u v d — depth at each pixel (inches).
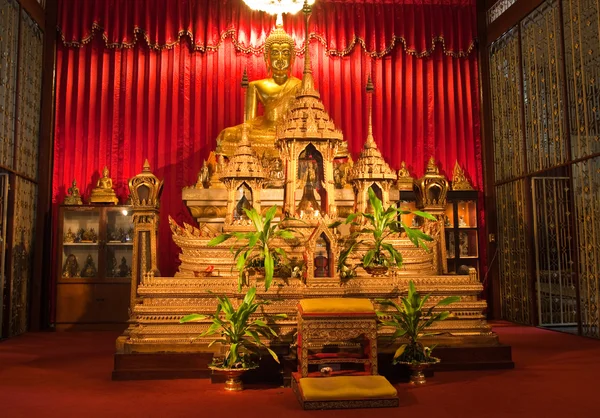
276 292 185.0
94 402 149.9
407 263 216.8
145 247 272.8
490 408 143.7
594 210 260.5
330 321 161.6
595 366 195.0
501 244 346.3
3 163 274.8
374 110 358.0
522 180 323.0
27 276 309.1
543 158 301.4
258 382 174.2
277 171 269.0
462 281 199.8
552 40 292.4
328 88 355.3
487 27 364.2
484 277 348.2
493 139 357.4
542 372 185.2
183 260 217.6
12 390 163.8
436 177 290.0
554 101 290.8
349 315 162.2
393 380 176.7
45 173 326.6
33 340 271.9
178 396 156.6
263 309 184.1
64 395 157.6
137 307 184.5
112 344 257.3
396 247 217.3
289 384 170.9
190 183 341.4
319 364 171.9
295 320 183.6
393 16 364.2
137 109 343.9
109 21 346.0
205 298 188.1
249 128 297.4
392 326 181.5
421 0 363.6
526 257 316.8
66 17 341.4
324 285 185.9
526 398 152.9
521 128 323.3
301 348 162.1
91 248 321.1
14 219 288.0
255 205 218.2
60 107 338.6
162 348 179.8
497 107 353.1
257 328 179.6
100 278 316.2
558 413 139.0
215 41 350.6
